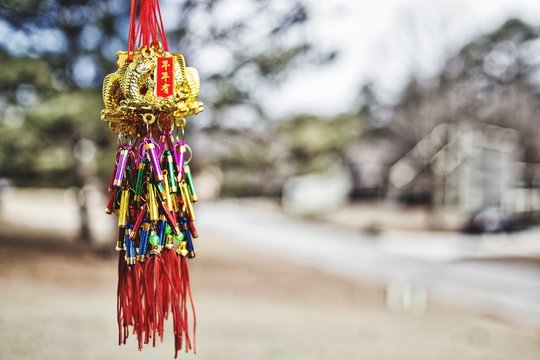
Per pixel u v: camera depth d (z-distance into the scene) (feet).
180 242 4.97
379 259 53.93
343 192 129.59
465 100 84.74
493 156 101.14
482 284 41.09
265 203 136.46
